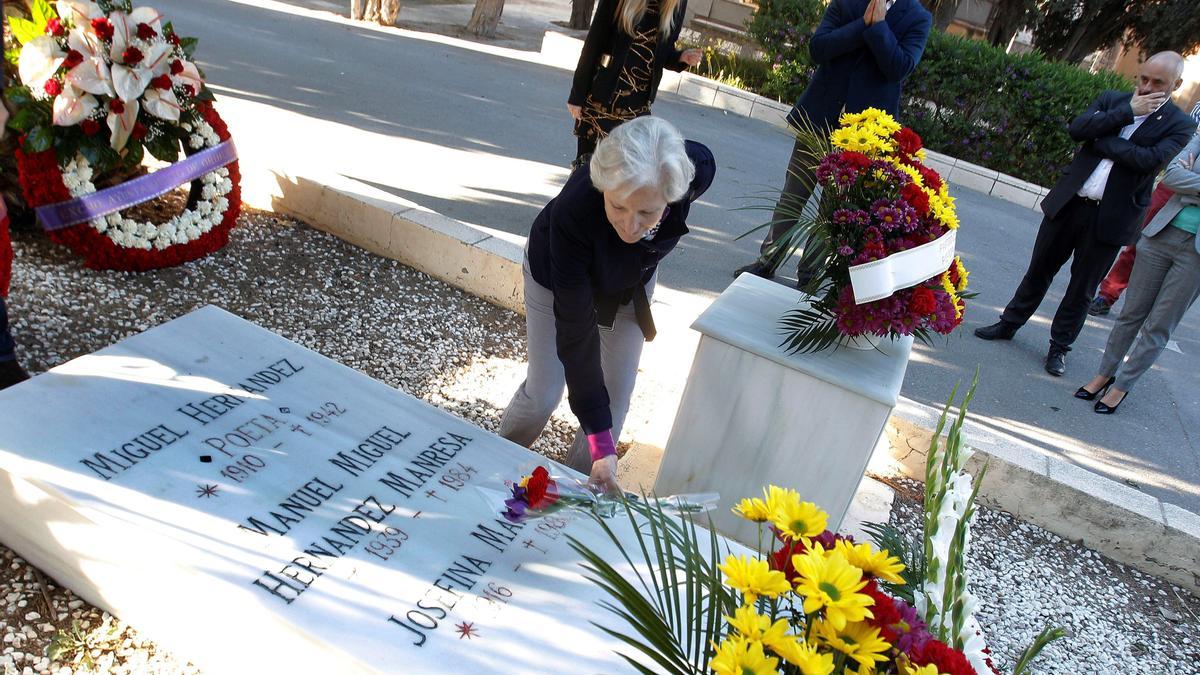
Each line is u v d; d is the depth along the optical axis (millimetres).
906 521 3488
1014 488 3660
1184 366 6094
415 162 6434
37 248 3805
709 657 1392
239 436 2357
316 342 3680
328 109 7422
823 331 2775
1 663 2014
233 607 1887
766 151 9344
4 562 2266
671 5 4484
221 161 4020
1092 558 3574
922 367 5113
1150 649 3125
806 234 2764
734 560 1281
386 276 4371
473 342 3998
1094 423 4887
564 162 7348
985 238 8117
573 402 2369
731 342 2734
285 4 12992
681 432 2926
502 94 9344
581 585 2125
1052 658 2975
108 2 3686
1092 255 4996
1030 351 5664
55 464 2092
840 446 2744
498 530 2250
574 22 16375
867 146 2818
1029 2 15289
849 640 1217
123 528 1969
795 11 11164
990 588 3258
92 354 2531
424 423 2607
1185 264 4457
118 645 2123
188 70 3830
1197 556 3426
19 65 3467
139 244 3754
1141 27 15945
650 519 1667
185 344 2680
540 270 2492
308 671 1864
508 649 1896
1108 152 4711
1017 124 10219
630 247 2258
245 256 4207
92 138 3562
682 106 10836
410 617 1919
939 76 10297
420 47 11078
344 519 2166
